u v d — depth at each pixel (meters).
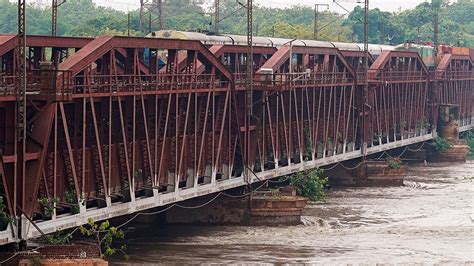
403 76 141.75
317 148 110.19
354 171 123.31
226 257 75.06
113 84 68.50
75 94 63.81
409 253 78.69
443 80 160.50
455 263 74.56
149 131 74.81
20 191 60.69
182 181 81.06
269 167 97.81
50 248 61.59
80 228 64.88
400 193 116.81
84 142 65.31
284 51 99.50
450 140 157.62
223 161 88.38
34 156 61.34
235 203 90.62
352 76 119.12
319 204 105.38
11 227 59.97
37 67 68.81
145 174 74.75
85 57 65.00
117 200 71.75
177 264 71.38
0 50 59.91
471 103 184.62
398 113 141.62
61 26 199.12
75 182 64.75
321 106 110.44
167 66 77.50
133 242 80.44
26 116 61.53
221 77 85.88
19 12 60.00
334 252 78.56
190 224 90.25
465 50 178.12
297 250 79.00
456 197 113.56
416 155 155.38
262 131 94.81
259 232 87.62
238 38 106.00
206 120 82.31
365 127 124.75
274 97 97.69
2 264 59.47
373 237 86.12
